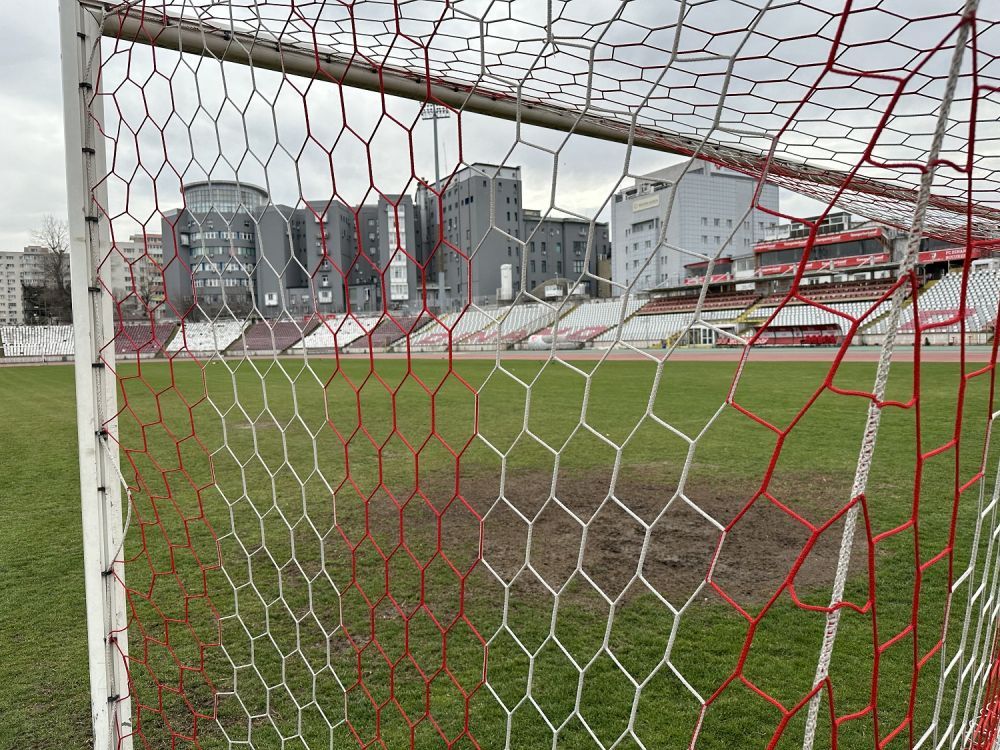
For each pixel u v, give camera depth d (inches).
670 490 178.4
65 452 264.2
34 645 99.2
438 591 114.6
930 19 31.3
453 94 74.3
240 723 78.2
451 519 156.5
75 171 64.2
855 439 235.9
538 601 109.3
